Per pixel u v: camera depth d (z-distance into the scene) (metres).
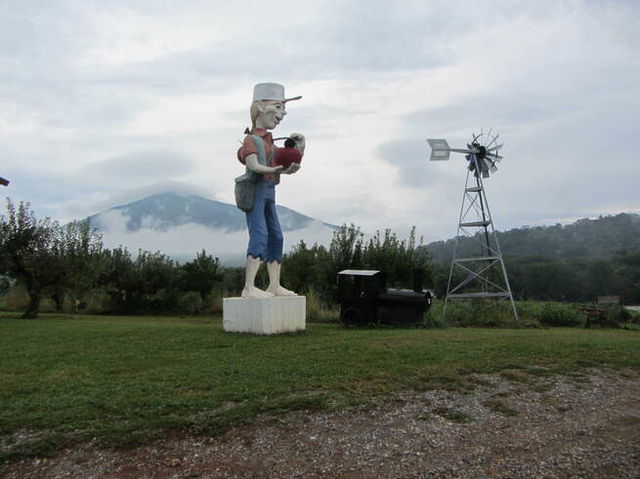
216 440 6.20
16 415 6.68
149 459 5.81
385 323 16.22
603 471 5.79
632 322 23.34
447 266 38.34
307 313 21.02
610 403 7.90
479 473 5.70
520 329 18.39
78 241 24.61
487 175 23.48
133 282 30.77
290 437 6.32
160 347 11.30
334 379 8.22
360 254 24.20
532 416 7.26
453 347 10.85
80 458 5.81
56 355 10.52
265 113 14.65
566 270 47.75
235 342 11.84
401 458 5.97
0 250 22.27
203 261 31.77
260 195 14.34
